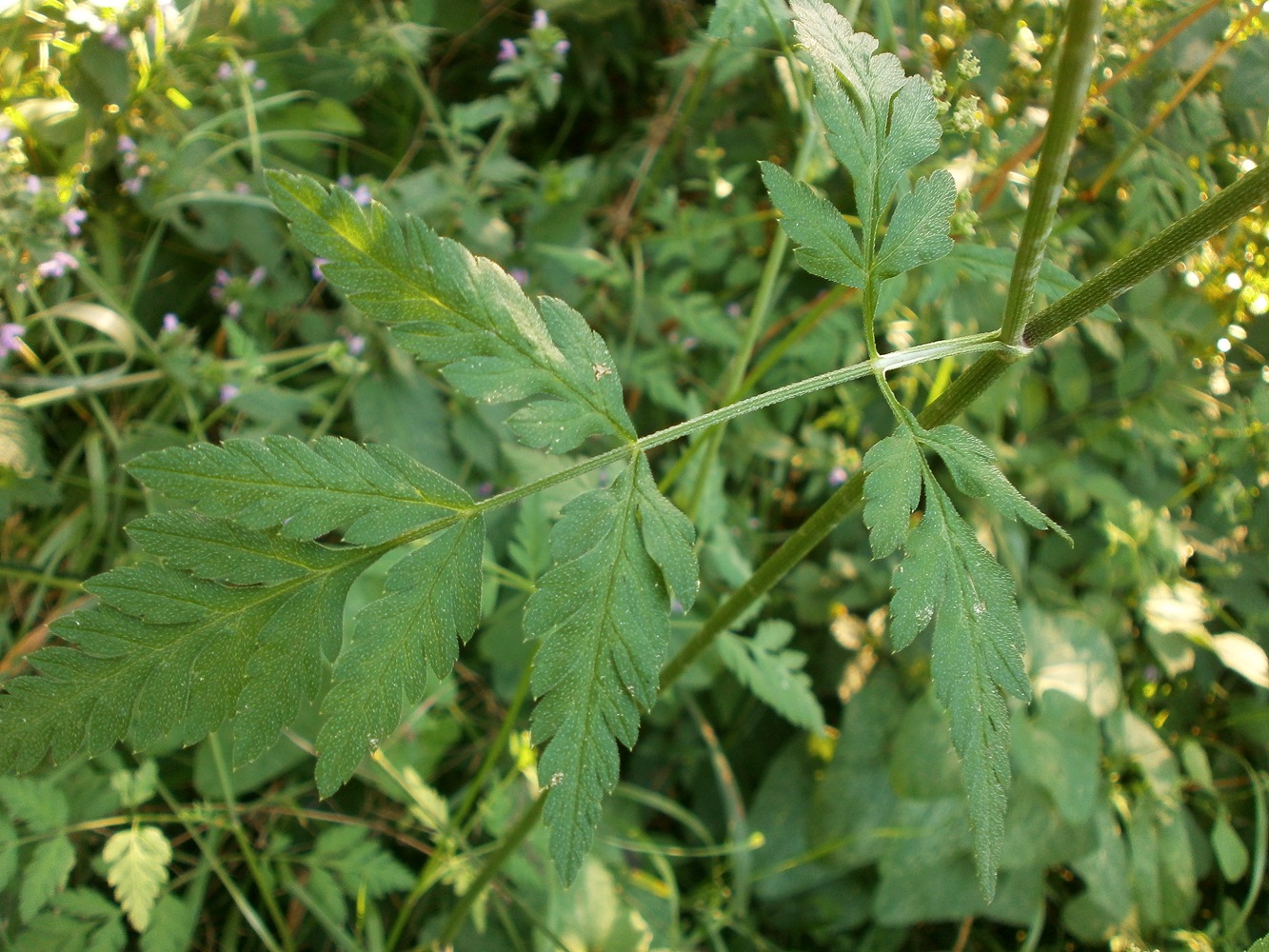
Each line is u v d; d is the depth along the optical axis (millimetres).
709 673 2420
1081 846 2400
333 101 2574
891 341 2379
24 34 2113
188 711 986
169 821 1999
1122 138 2334
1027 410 2637
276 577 1001
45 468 1932
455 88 2951
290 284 2436
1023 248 997
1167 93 2256
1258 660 2430
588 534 1055
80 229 2252
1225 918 2439
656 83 3070
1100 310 1349
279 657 1004
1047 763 2344
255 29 2475
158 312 2385
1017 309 1050
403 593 1023
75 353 2170
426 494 1036
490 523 2422
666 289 2689
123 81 2125
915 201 1151
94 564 2156
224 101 2354
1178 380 2557
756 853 2566
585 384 1086
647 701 1040
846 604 2596
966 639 1030
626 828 2461
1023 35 2225
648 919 2311
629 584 1057
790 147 2814
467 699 2443
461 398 2420
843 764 2535
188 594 984
